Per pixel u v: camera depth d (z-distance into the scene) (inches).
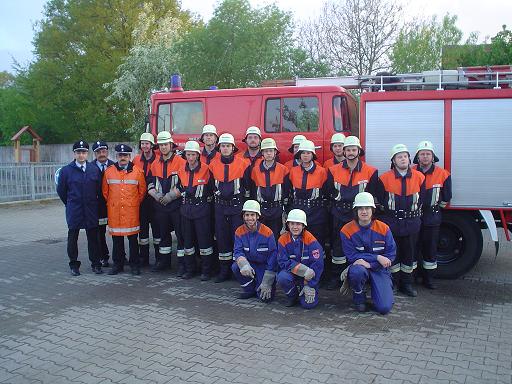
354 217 222.4
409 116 266.2
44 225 476.7
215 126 304.0
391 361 165.0
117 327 200.4
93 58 1175.0
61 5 1233.4
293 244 221.8
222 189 255.6
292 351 173.9
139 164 293.0
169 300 235.6
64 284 265.4
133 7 1195.9
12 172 609.0
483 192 257.8
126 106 1156.5
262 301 232.7
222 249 262.7
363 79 276.8
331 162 267.1
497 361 164.9
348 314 213.8
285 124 292.7
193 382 151.7
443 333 190.4
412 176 234.1
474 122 257.6
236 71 653.9
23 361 169.3
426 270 251.1
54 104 1250.6
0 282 270.5
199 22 1155.3
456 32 761.0
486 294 242.4
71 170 277.1
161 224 281.6
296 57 673.6
